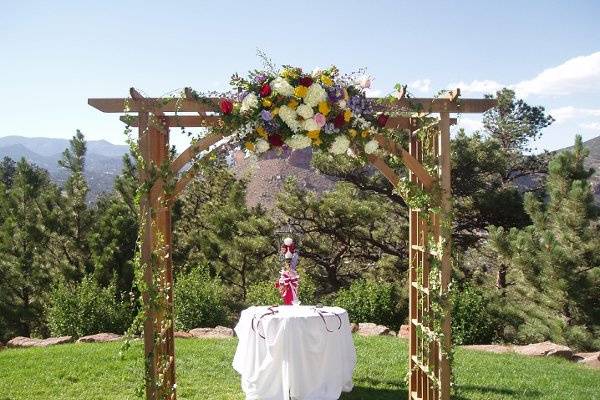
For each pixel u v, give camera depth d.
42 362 7.96
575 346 10.67
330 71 5.06
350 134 5.05
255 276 17.31
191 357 8.33
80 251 17.72
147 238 4.90
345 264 17.98
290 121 4.93
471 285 13.87
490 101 5.09
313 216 16.86
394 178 5.49
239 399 6.63
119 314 12.33
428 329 5.51
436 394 5.53
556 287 10.70
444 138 5.11
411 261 6.09
